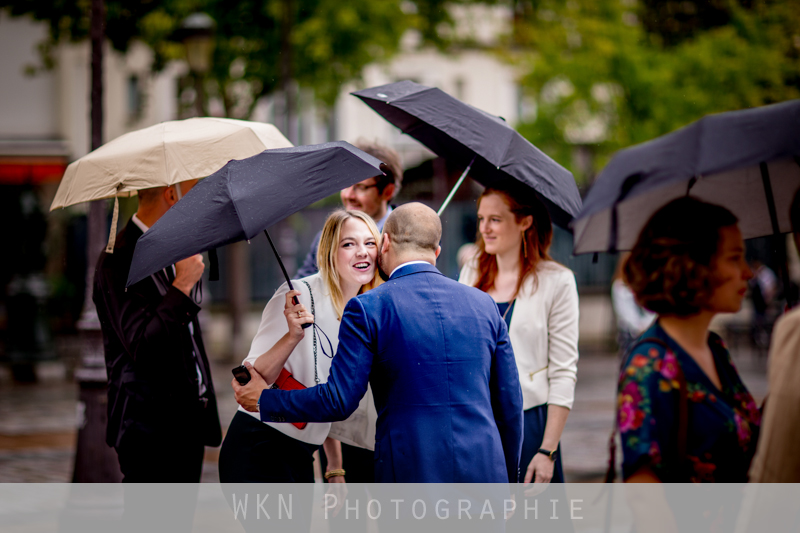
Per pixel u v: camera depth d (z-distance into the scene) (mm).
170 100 39625
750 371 24797
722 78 27391
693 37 30062
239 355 26797
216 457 12891
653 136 27750
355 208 7543
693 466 4098
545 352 6348
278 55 26016
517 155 6359
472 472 4711
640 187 4309
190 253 4859
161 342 5855
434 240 5184
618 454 12945
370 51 27609
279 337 5738
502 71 44125
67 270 32781
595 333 35906
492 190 6484
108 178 6211
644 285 4281
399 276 5039
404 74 43344
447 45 30312
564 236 25156
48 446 13805
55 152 34906
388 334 4828
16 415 17203
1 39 35406
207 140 6301
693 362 4191
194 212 4984
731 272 4215
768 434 3973
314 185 5062
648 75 27422
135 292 5977
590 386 21719
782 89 27750
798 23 27719
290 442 5738
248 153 6328
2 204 32031
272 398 4969
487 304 5105
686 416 4102
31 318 23531
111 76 38812
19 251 23922
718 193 5629
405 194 32469
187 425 6207
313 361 5746
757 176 5617
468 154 7496
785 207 5750
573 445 13898
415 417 4742
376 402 4945
